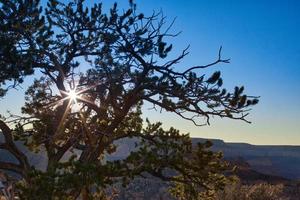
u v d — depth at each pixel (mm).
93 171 10414
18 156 12914
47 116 14023
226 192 21203
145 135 13586
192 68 12672
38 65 14383
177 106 12805
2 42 13609
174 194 14461
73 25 14898
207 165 12445
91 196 12578
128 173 10852
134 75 13633
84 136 13523
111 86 13500
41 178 9969
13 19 13867
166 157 11656
